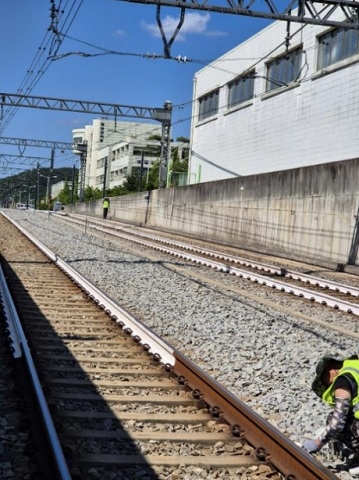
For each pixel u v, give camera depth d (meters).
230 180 35.00
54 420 5.88
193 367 7.40
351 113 27.88
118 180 109.69
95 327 10.51
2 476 4.75
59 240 30.17
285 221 28.55
